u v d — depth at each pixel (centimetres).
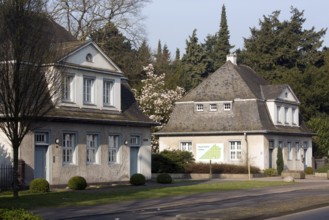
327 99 7156
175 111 5975
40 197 2816
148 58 7338
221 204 2633
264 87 6003
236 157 5616
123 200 2784
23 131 2695
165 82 6719
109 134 3906
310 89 7156
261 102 5759
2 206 2392
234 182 4200
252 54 8100
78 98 3666
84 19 5872
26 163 3256
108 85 3991
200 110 5869
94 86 3825
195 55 8688
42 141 3394
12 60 2586
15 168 2714
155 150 6159
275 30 8138
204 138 5756
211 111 5819
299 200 2616
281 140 5822
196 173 5312
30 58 2608
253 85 5956
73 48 3606
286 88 6025
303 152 6312
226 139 5653
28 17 2612
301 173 5088
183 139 5838
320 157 6844
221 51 8962
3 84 2591
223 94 5819
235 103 5738
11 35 2584
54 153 3447
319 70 7262
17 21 2592
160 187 3622
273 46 8062
